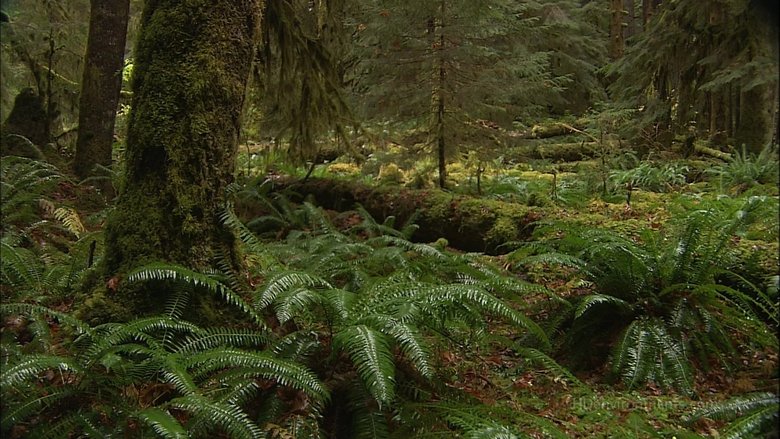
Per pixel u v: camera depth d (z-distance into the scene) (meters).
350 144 8.16
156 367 3.12
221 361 3.02
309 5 8.07
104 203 6.92
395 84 8.37
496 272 5.27
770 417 2.73
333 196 8.55
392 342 3.43
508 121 8.62
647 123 9.55
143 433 2.82
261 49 6.99
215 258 4.02
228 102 4.15
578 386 4.01
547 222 5.28
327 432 3.21
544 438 3.26
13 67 8.50
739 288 4.68
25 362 2.74
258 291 3.66
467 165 8.96
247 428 2.74
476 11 7.82
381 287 4.00
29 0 8.85
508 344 3.98
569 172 10.20
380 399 2.85
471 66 8.25
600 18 19.27
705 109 10.27
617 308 4.53
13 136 7.17
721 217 5.28
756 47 7.98
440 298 3.60
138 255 3.81
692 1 8.88
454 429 3.20
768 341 4.10
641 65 9.95
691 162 8.88
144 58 4.06
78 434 2.90
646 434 3.33
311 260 5.14
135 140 3.99
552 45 15.00
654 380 4.00
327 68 7.49
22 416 2.70
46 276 4.05
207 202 4.05
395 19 8.15
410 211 7.56
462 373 4.04
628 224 5.99
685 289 4.42
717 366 4.20
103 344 3.00
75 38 9.69
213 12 4.06
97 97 7.44
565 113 13.84
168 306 3.63
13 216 4.84
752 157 8.64
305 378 3.01
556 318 4.57
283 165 9.24
